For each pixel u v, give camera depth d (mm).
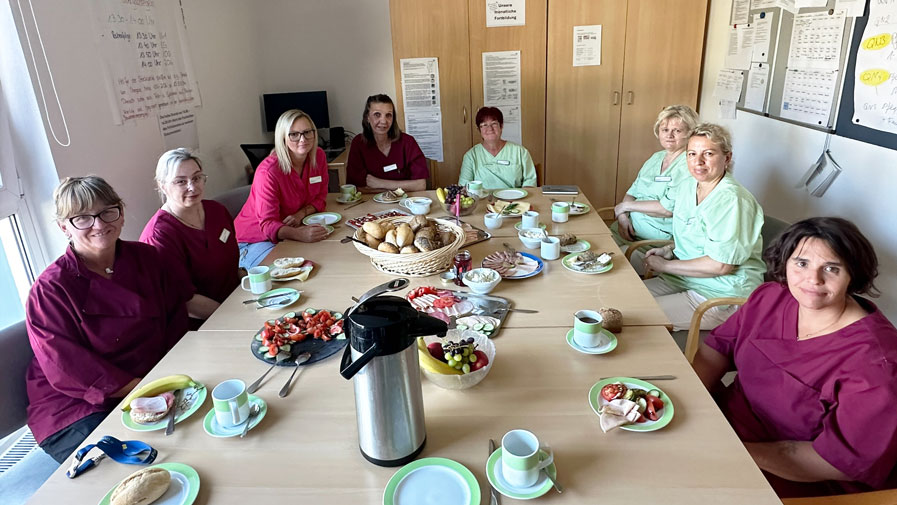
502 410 1152
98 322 1528
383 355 934
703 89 3992
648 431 1062
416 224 1950
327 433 1104
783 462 1208
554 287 1750
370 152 3361
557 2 3773
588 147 4137
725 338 1521
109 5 2463
